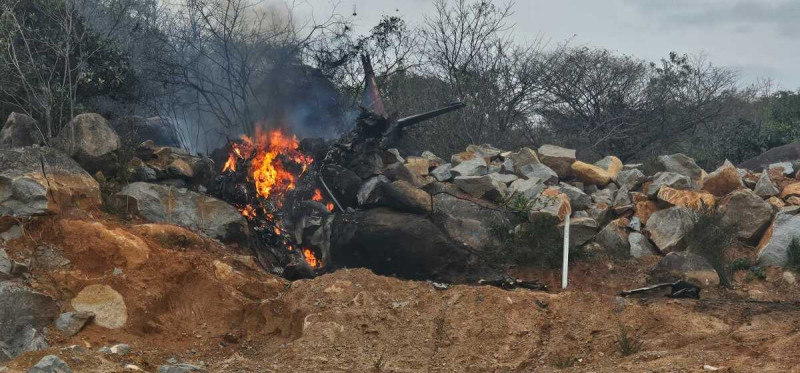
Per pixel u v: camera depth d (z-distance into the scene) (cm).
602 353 1725
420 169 2756
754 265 2319
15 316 1673
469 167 2738
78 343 1692
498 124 3938
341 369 1614
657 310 1864
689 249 2350
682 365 1507
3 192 1886
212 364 1645
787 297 2152
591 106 4438
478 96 3919
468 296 1955
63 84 2292
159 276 1888
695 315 1845
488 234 2453
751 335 1686
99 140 2194
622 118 4344
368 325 1830
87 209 2039
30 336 1644
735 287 2227
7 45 2236
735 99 4934
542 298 1952
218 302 1916
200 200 2228
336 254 2322
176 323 1850
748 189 2588
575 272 2331
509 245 2398
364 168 2586
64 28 2378
